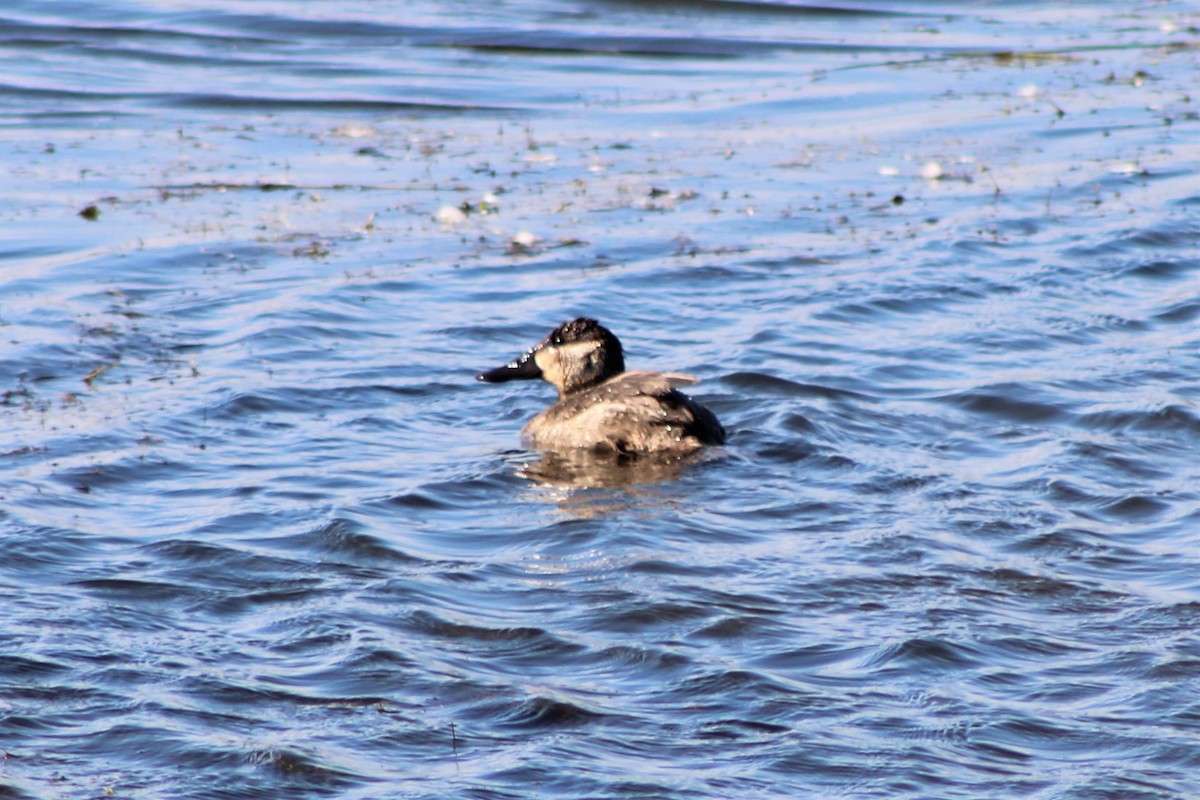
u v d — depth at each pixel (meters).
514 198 23.81
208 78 31.34
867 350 17.14
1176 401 15.14
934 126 28.31
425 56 33.50
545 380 15.66
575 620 10.44
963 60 33.78
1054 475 13.31
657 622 10.41
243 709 9.20
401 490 13.02
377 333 17.89
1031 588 11.02
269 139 27.23
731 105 30.05
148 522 12.23
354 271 20.20
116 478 13.22
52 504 12.51
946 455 14.05
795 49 34.59
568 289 19.56
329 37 34.78
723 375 16.22
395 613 10.54
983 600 10.81
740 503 12.74
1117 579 11.20
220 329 17.89
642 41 35.06
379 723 9.05
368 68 32.44
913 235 21.86
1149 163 25.58
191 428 14.62
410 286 19.64
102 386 15.84
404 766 8.61
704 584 11.03
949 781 8.48
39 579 11.01
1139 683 9.59
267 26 35.31
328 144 27.02
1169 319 18.14
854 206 23.42
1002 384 15.74
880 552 11.66
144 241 21.28
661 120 28.94
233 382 15.95
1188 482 13.22
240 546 11.70
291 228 22.08
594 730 8.98
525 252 21.14
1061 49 34.84
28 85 30.38
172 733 8.89
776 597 10.83
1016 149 26.69
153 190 23.89
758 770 8.58
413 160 26.05
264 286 19.52
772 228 22.33
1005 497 12.88
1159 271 20.08
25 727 8.91
